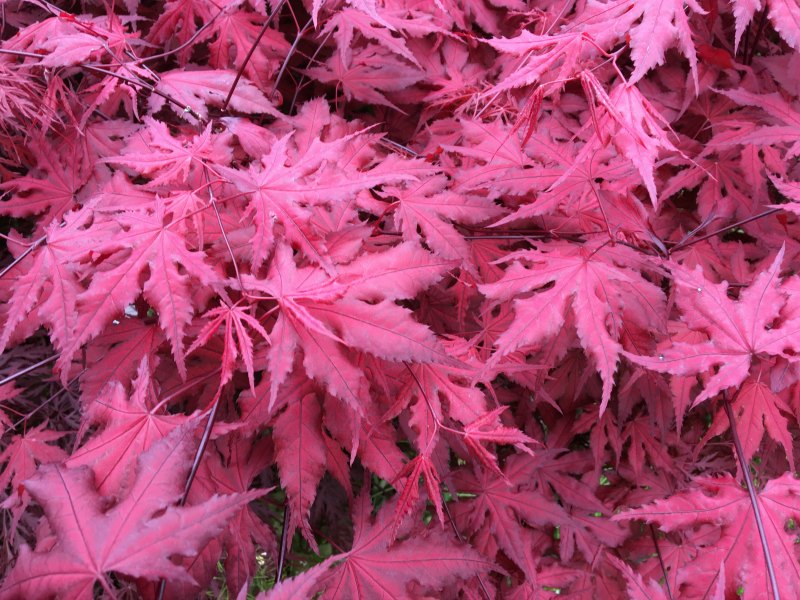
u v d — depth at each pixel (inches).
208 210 13.7
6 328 13.0
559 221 15.9
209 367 16.0
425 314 17.6
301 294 11.7
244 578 15.5
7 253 20.6
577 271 13.7
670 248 15.7
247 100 15.3
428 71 19.3
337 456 14.9
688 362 13.0
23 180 16.5
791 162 17.9
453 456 20.0
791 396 15.0
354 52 18.6
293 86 19.9
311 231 12.2
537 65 12.5
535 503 18.1
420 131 19.6
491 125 15.7
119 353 14.7
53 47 14.3
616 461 20.3
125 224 12.3
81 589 9.7
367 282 11.9
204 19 16.8
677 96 18.5
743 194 17.9
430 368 13.8
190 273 12.0
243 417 13.7
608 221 15.1
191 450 10.7
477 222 15.3
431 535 14.6
